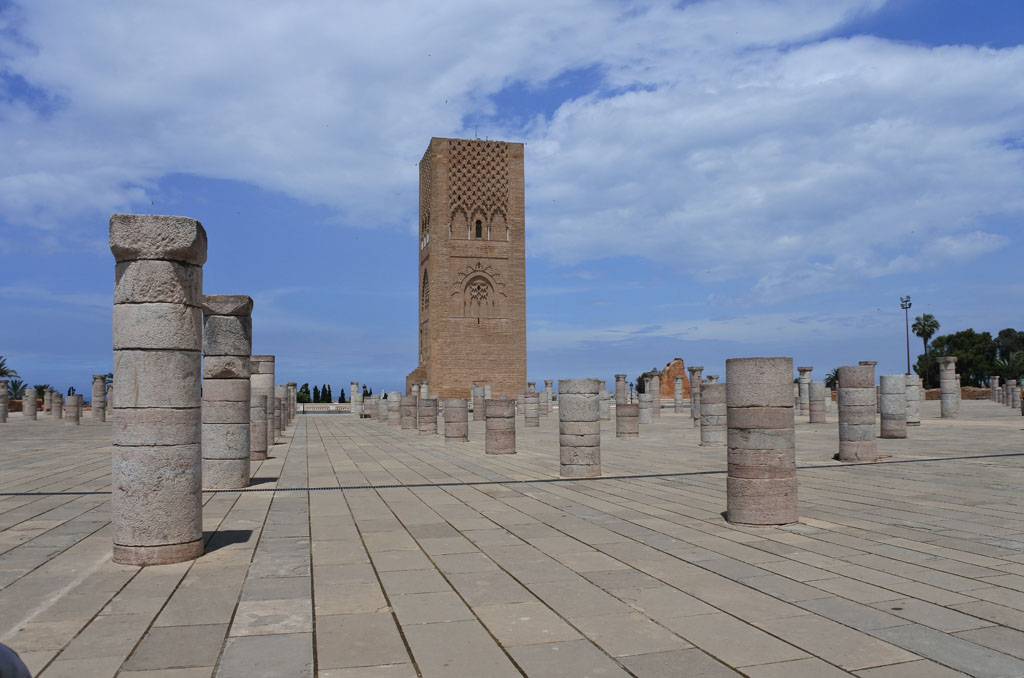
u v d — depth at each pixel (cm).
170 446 785
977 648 512
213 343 1409
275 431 2753
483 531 957
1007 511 1068
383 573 736
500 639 541
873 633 545
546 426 3900
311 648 523
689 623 572
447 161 6900
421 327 7606
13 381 7494
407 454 2205
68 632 558
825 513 1059
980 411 4356
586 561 782
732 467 999
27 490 1350
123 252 788
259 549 851
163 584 696
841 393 1823
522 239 6988
